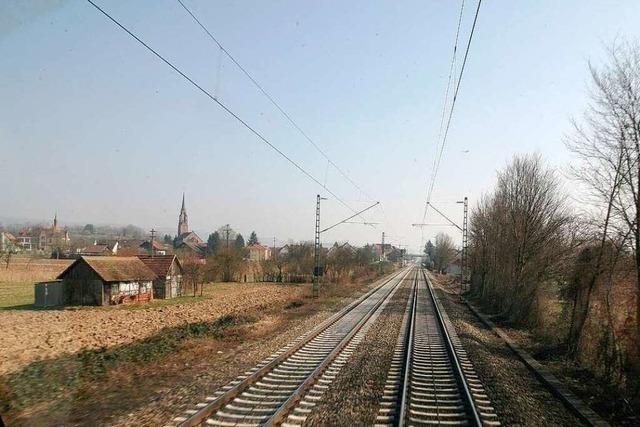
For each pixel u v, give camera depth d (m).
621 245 15.11
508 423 10.09
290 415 9.91
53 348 19.84
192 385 12.12
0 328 27.02
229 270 73.50
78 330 26.27
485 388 12.77
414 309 33.00
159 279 50.75
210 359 15.89
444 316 30.03
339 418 9.88
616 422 10.70
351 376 13.46
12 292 49.25
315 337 20.41
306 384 12.11
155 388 12.23
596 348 15.52
